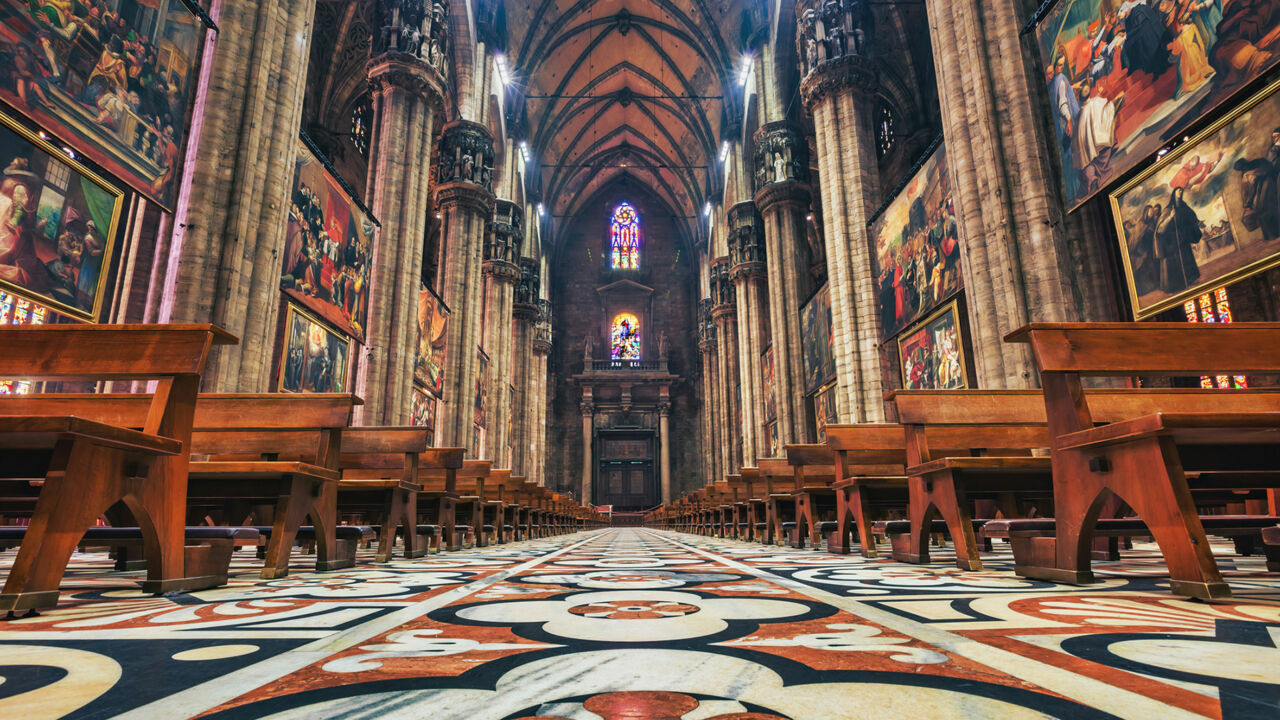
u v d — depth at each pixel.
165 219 10.58
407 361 17.88
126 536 3.63
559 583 3.94
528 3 32.75
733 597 3.16
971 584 3.65
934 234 14.78
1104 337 3.63
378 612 2.74
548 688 1.52
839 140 19.69
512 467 38.75
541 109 39.94
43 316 15.01
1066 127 9.90
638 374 47.16
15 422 2.77
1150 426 2.92
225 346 10.10
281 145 11.33
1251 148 7.29
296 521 4.56
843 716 1.29
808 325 24.73
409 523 6.65
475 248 26.02
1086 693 1.43
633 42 39.19
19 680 1.62
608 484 46.75
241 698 1.46
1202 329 3.64
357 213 16.25
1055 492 3.72
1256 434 3.01
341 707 1.38
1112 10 8.99
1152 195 8.62
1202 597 2.80
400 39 18.95
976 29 11.05
